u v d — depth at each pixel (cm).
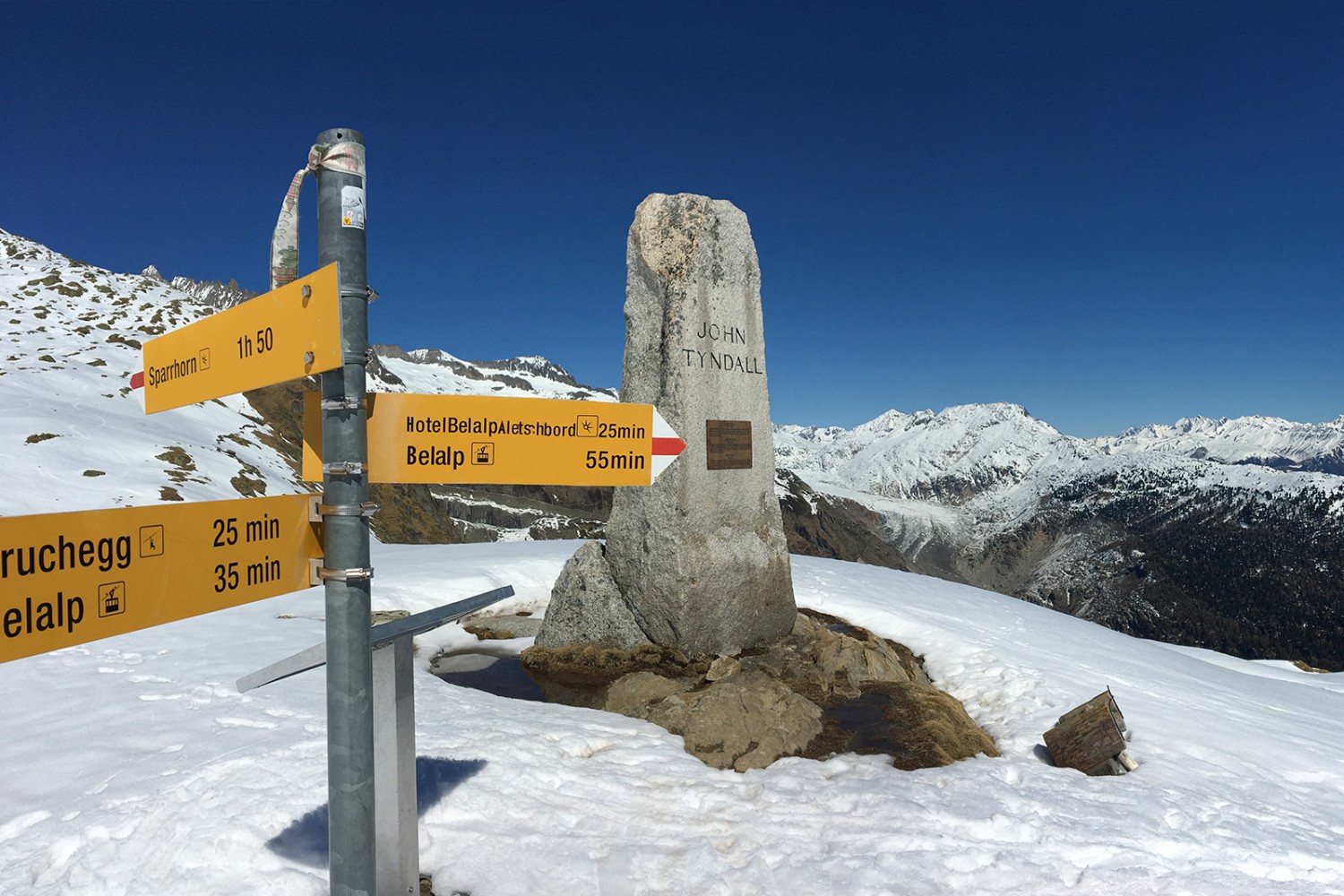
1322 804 639
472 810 471
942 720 727
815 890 423
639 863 434
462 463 298
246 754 521
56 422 2580
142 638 904
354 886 275
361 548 274
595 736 614
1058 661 1023
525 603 1255
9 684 716
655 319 960
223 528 256
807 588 1266
